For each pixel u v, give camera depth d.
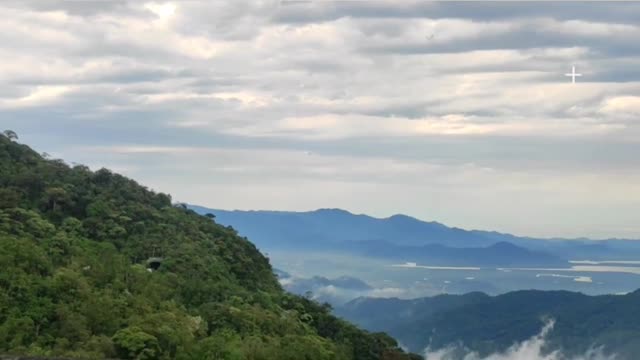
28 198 84.56
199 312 68.38
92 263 67.44
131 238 83.50
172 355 54.50
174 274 75.69
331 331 90.19
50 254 66.62
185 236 90.50
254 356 61.31
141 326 54.78
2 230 69.38
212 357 56.69
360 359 87.56
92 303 56.38
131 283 67.62
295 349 66.69
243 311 70.94
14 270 57.12
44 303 54.25
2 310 52.00
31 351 47.25
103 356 49.97
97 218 83.62
